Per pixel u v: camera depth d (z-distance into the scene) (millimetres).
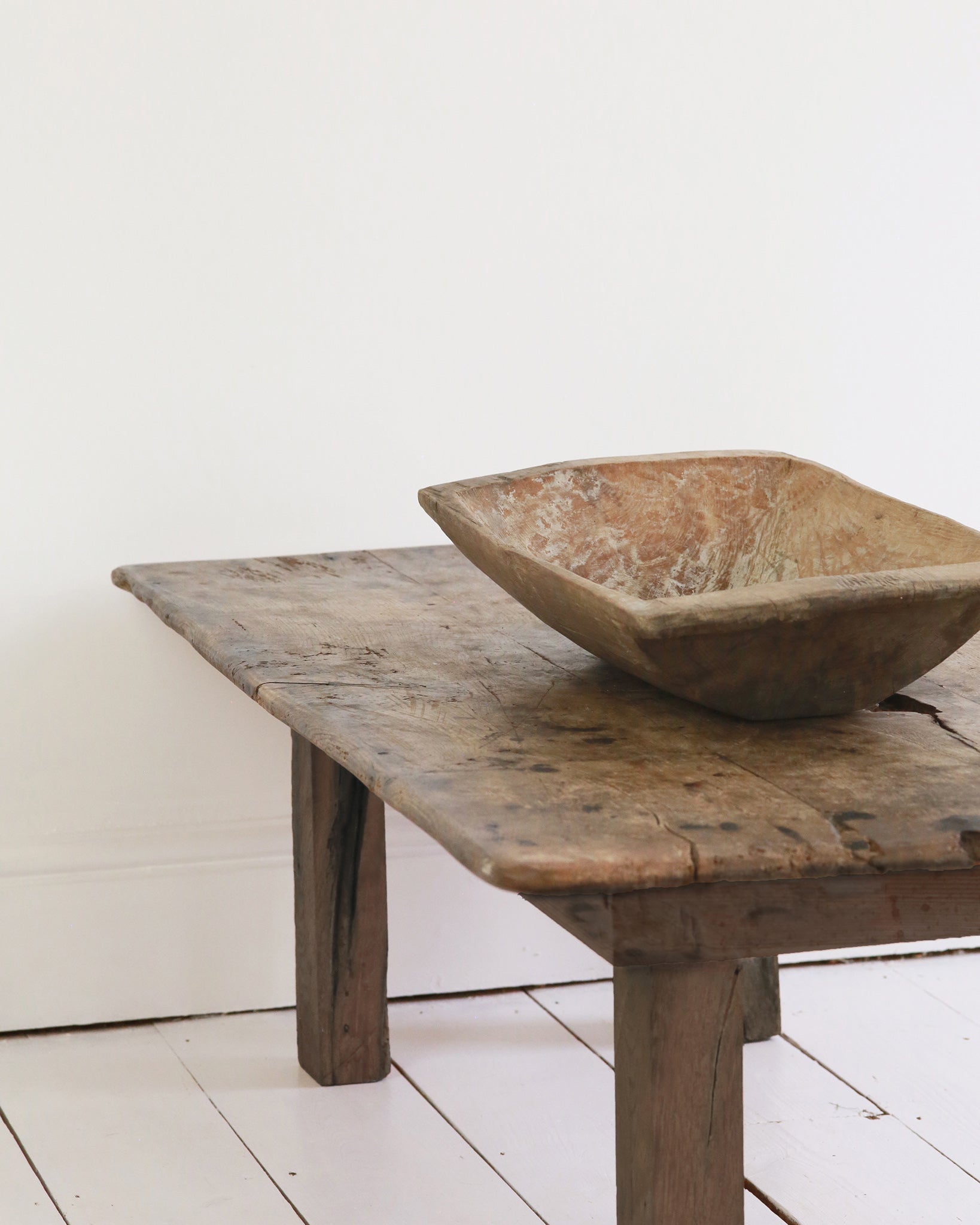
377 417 2059
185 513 2010
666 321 2139
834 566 1597
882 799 1096
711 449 2186
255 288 1985
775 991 2033
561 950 2217
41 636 1983
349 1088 1913
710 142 2111
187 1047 2020
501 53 2023
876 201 2178
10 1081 1916
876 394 2229
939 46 2168
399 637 1590
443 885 2160
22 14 1856
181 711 2047
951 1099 1892
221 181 1953
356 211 2004
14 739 1993
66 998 2062
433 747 1211
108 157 1909
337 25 1964
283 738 2086
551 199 2070
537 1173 1719
